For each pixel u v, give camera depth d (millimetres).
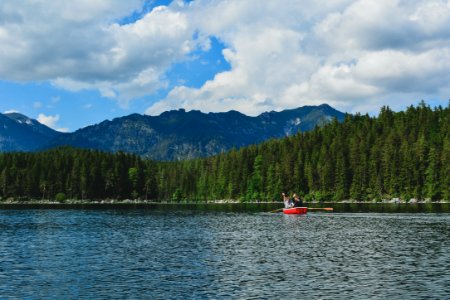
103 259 36094
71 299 24016
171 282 27594
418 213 87250
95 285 27000
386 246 41656
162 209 128125
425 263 32906
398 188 146625
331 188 162375
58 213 106250
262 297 24047
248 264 33344
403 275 28938
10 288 26406
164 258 36375
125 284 27172
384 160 149125
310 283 27031
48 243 46469
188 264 33562
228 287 26219
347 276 28812
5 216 93812
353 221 70375
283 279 28156
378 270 30562
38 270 31594
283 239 48438
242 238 49719
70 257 37188
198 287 26297
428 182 142000
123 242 46969
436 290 25141
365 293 24656
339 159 160875
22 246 44188
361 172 155250
